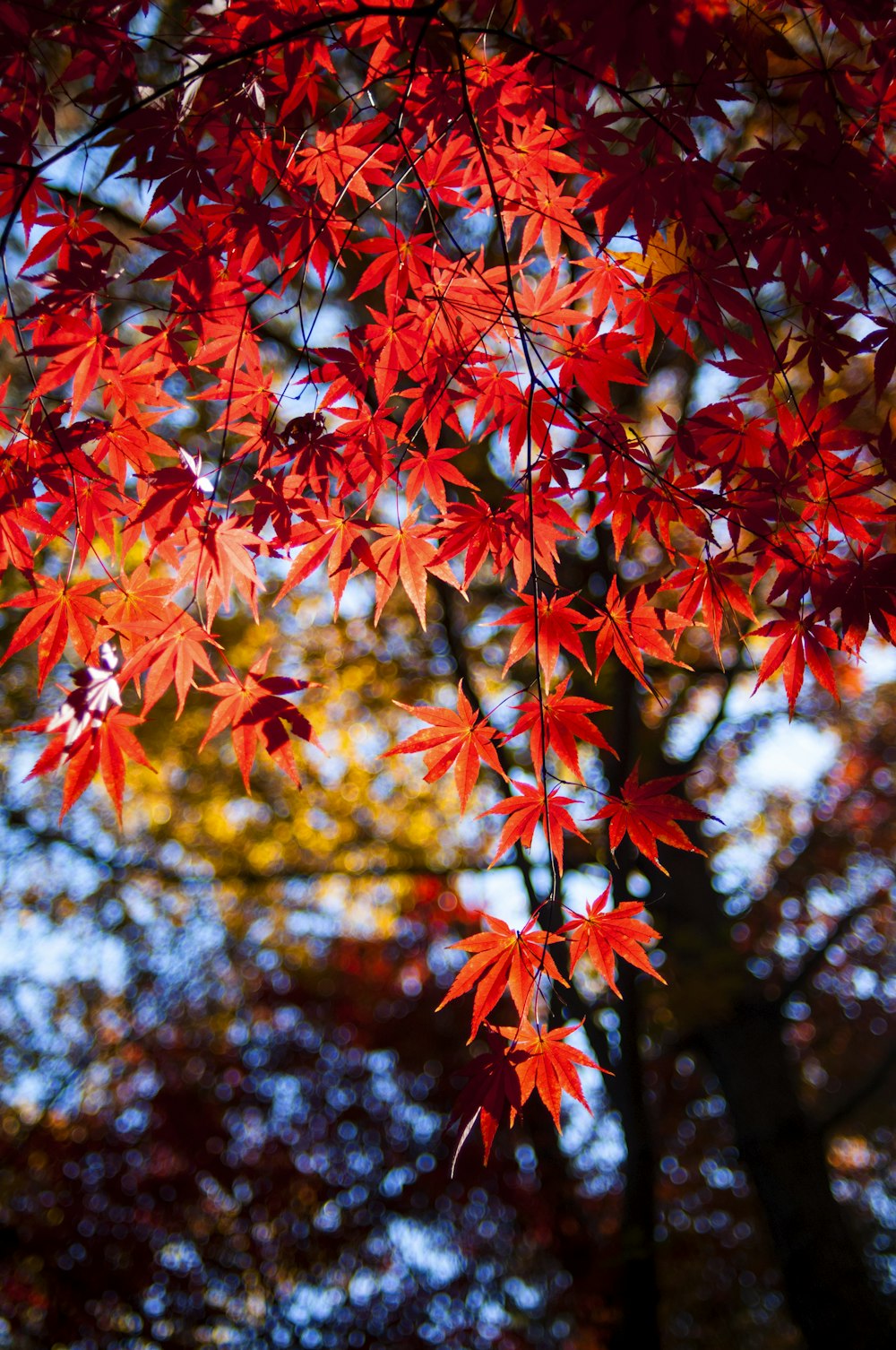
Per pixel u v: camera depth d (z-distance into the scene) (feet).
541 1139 26.86
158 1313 27.17
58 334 6.54
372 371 7.50
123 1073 30.76
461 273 7.37
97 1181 27.78
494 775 28.30
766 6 6.99
